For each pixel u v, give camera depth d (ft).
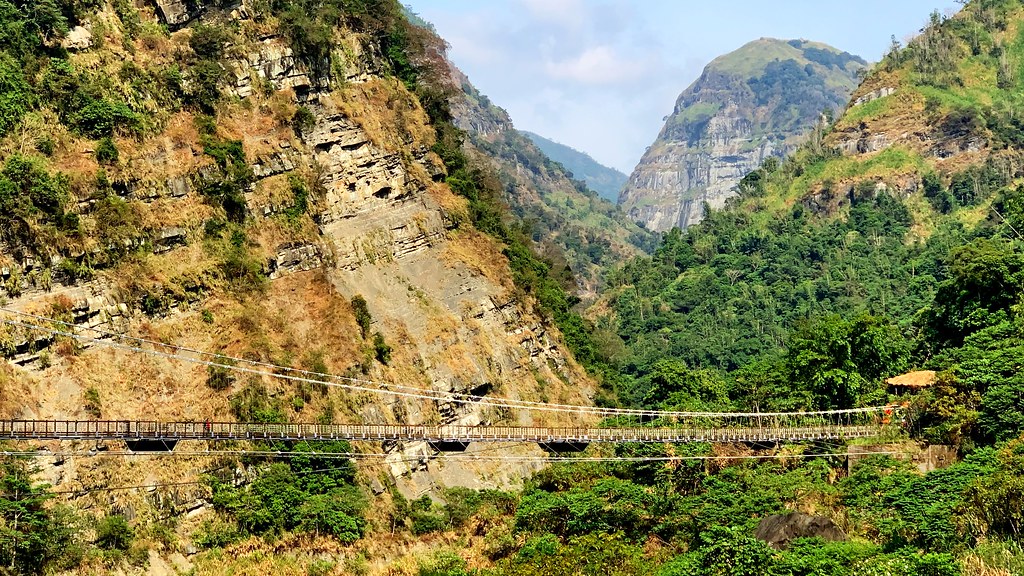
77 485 296.30
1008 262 406.62
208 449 325.21
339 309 403.95
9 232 335.26
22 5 399.44
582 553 292.20
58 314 333.62
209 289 377.50
